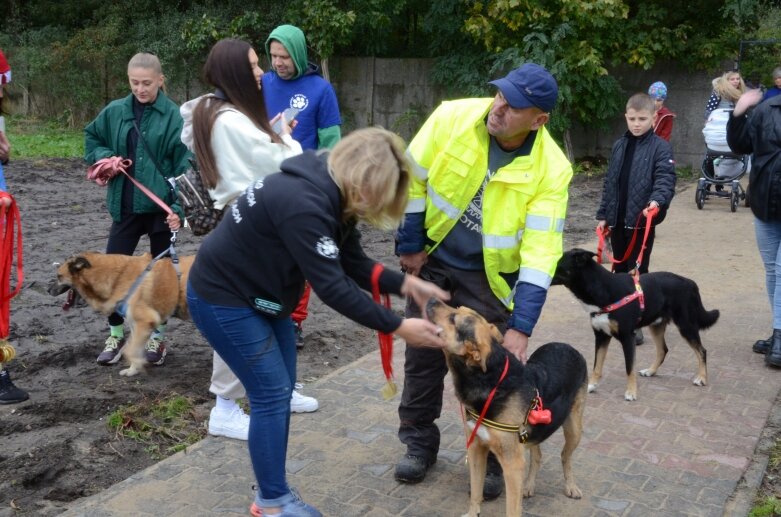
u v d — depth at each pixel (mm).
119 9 20547
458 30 16422
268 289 2955
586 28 14703
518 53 14375
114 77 20172
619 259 6047
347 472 3857
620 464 4008
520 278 3365
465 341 3051
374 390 4922
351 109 18234
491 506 3590
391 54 18812
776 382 5195
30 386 4895
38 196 11875
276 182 2826
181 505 3506
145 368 5281
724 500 3664
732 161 11523
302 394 4832
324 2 16328
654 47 14484
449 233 3523
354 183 2738
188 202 3844
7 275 4414
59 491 3668
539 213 3369
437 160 3410
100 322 6215
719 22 15234
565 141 15492
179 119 5070
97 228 9695
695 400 4887
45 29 21609
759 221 5707
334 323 6492
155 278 4816
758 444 4297
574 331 6273
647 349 5938
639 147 5762
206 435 4273
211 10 18781
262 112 3740
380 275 3109
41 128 20047
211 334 3023
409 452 3773
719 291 7383
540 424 3207
